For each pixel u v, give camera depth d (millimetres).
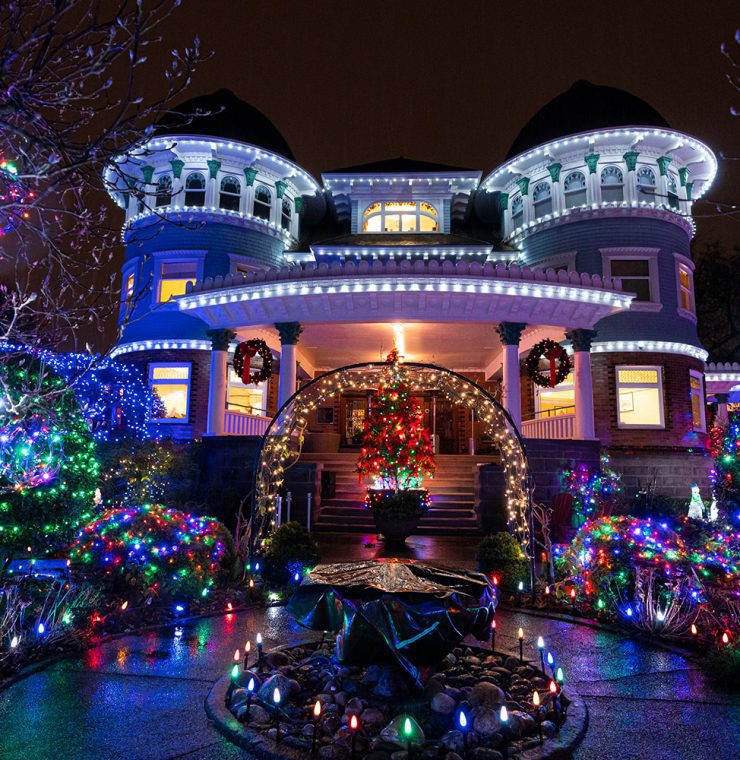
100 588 6723
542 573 8531
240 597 7566
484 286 14461
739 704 4492
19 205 3566
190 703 4426
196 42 3797
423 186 23719
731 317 34500
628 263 20719
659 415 19734
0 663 5000
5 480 6820
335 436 20047
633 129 20266
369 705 4180
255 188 22672
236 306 15750
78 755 3639
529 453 14641
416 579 4656
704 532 9445
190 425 20156
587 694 4684
